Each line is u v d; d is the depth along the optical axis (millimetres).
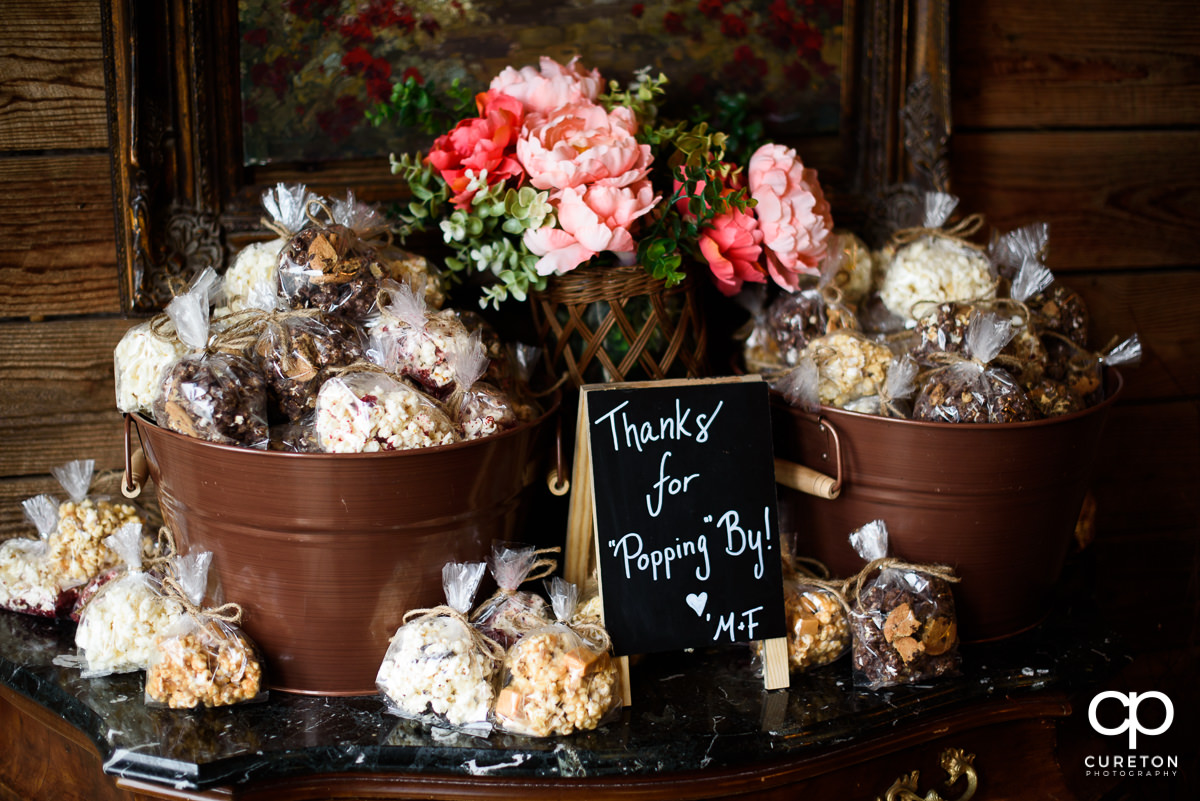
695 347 1351
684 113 1513
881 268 1428
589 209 1162
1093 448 1245
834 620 1184
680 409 1161
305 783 1018
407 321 1087
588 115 1244
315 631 1089
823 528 1279
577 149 1206
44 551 1295
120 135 1289
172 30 1284
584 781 1020
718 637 1144
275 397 1067
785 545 1247
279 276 1105
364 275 1107
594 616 1147
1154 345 1802
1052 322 1348
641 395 1152
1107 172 1712
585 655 1051
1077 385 1334
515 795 1023
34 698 1141
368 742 1027
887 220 1567
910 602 1149
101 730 1040
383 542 1048
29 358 1387
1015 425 1124
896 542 1212
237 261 1201
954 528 1191
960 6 1577
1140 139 1716
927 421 1139
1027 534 1219
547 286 1265
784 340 1317
